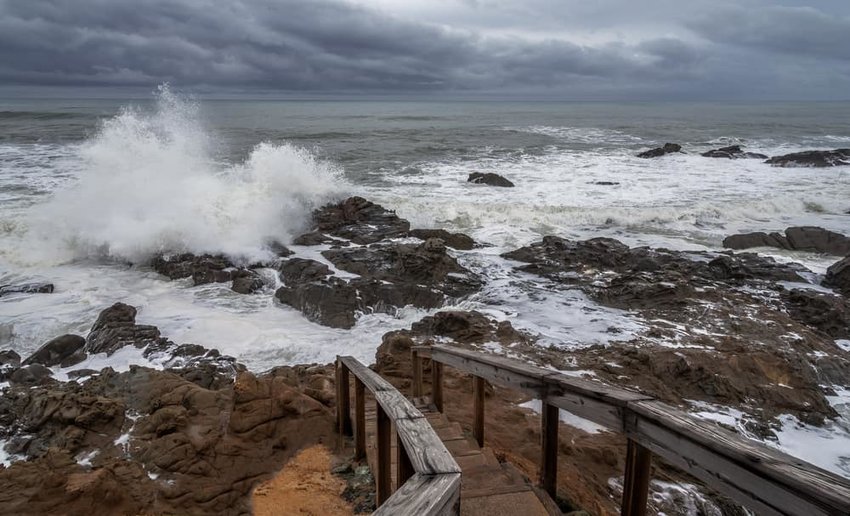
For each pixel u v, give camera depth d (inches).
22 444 197.8
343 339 374.3
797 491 66.2
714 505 190.2
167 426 193.2
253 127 1894.7
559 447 212.1
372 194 784.9
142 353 340.5
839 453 249.1
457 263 488.1
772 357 316.8
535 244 559.8
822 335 364.8
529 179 957.2
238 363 328.8
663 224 690.2
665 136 1859.0
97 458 183.0
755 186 911.0
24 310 405.7
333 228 602.2
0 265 494.6
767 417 271.6
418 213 695.7
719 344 339.3
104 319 376.5
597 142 1638.8
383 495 131.5
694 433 84.1
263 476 173.5
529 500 128.3
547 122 2566.4
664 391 286.5
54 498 155.1
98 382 246.8
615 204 765.9
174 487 166.1
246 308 426.6
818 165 1130.0
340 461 180.1
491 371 158.9
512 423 234.5
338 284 427.8
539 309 409.4
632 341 346.9
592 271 486.0
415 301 429.1
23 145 1216.2
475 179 908.0
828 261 551.5
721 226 687.7
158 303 430.9
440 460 80.8
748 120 2768.2
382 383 136.6
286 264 487.5
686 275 462.3
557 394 125.4
